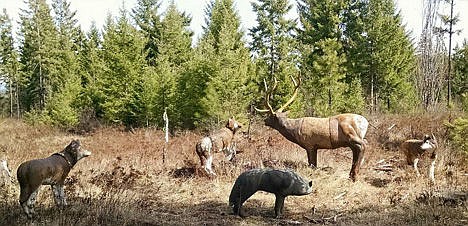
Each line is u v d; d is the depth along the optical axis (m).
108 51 28.17
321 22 32.44
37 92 40.56
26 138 22.02
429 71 28.81
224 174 10.42
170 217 7.39
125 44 28.16
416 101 27.03
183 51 34.78
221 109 21.22
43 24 41.78
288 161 11.59
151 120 25.02
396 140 14.52
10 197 7.45
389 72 31.39
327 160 11.98
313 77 21.28
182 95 24.47
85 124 27.22
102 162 11.86
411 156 10.13
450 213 7.20
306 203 8.41
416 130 14.85
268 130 19.30
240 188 7.48
